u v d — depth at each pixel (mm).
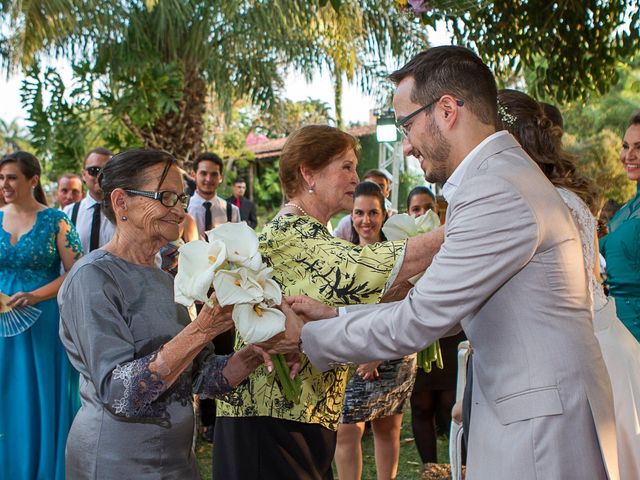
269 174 23312
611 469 1817
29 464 4051
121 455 2031
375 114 10109
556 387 1792
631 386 2609
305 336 2082
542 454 1776
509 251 1809
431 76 1972
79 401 4344
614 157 14156
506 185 1830
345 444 3711
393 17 9383
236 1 9016
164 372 1941
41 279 4234
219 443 2496
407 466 4730
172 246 4363
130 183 2164
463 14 3992
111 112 8797
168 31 8906
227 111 10023
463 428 2498
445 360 4117
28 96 8766
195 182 6820
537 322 1823
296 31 9562
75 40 8750
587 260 2400
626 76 15398
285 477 2396
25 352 4082
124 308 2098
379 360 1989
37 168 4309
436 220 2873
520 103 2447
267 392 2400
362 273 2314
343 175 2514
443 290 1861
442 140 1973
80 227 4984
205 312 1957
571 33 4855
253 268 1911
